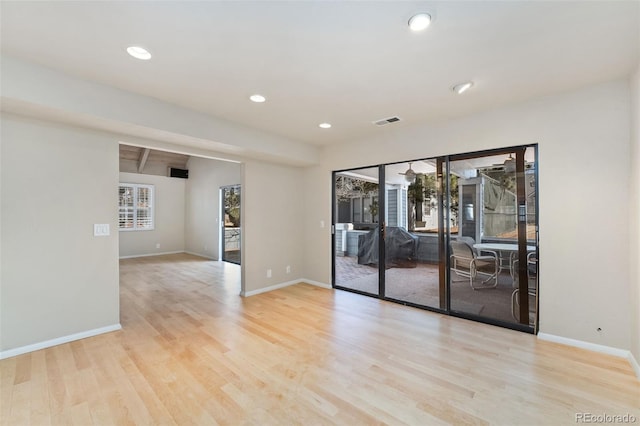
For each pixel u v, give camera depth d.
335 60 2.12
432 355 2.49
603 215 2.50
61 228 2.70
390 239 4.02
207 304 3.92
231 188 7.38
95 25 1.73
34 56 2.09
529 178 2.92
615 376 2.15
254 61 2.14
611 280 2.47
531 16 1.62
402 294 3.90
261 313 3.55
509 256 3.06
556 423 1.69
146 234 8.05
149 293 4.45
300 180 5.16
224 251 7.41
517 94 2.72
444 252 3.52
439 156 3.51
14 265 2.47
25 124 2.52
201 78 2.41
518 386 2.04
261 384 2.07
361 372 2.23
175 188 8.61
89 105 2.45
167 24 1.71
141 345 2.68
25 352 2.51
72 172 2.76
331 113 3.24
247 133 3.70
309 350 2.59
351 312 3.58
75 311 2.78
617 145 2.44
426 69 2.25
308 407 1.83
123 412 1.78
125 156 7.51
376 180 4.16
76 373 2.20
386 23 1.70
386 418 1.73
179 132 3.02
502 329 3.04
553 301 2.74
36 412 1.77
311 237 5.03
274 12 1.60
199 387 2.04
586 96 2.57
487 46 1.94
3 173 2.43
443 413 1.77
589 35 1.80
